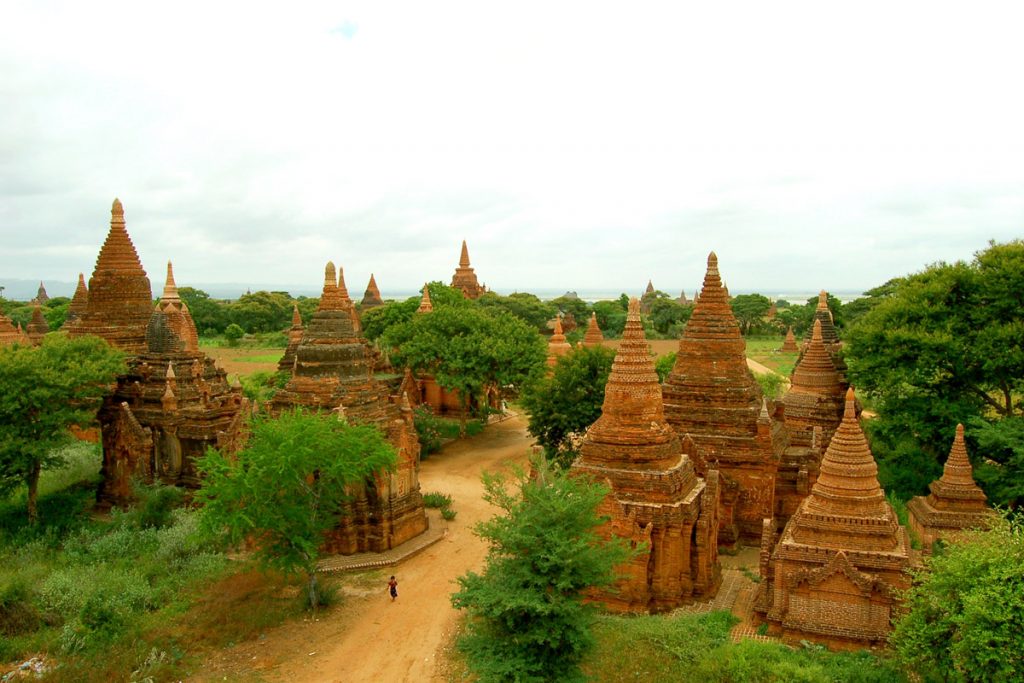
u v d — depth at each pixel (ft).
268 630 106.73
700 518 111.96
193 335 196.03
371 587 122.93
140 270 212.84
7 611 101.71
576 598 87.15
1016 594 70.74
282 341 566.77
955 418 152.05
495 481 97.86
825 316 198.08
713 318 142.10
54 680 88.22
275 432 114.11
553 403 194.29
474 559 135.64
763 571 103.09
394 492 139.64
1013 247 153.58
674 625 96.63
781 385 292.81
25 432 140.97
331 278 163.12
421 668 97.25
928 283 161.48
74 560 125.08
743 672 83.25
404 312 356.79
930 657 77.41
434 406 277.03
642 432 112.88
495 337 234.99
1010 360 146.10
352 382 150.30
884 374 160.66
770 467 134.21
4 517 147.84
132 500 154.61
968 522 119.24
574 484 92.38
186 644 100.42
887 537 97.25
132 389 162.20
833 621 96.02
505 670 81.97
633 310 115.75
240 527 106.93
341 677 95.04
